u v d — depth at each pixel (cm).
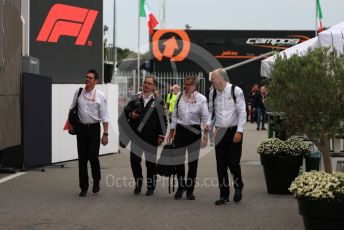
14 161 1445
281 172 1108
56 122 1647
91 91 1095
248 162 1695
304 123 884
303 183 723
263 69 1619
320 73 848
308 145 1150
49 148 1525
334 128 866
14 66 1362
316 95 849
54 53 1872
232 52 4369
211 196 1119
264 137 2711
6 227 851
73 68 1917
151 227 854
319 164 1142
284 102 883
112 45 2289
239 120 1004
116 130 1919
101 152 1853
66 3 1888
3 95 1270
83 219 907
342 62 849
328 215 700
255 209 987
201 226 862
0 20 1243
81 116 1091
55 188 1196
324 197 698
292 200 1066
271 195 1119
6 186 1219
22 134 1426
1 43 1245
